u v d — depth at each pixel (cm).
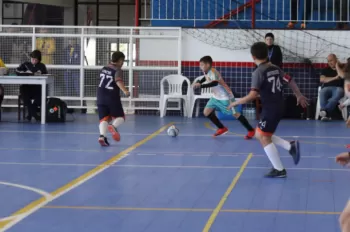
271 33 1769
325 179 941
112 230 658
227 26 1919
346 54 1855
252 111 1883
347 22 1878
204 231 654
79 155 1155
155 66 1905
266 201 795
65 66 1922
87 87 1931
